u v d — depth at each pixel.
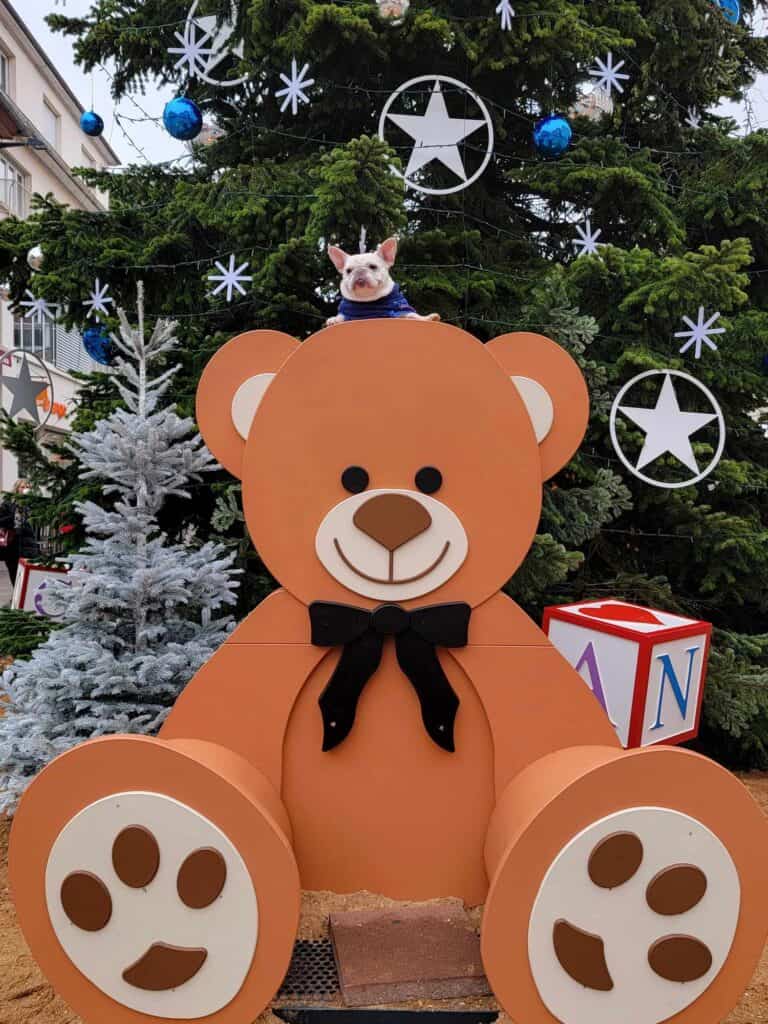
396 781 2.47
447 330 2.44
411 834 2.48
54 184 18.38
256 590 4.86
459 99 5.27
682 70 5.33
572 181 5.02
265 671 2.42
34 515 5.08
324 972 2.29
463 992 2.19
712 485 5.02
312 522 2.44
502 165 5.78
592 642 2.87
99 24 5.28
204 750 2.24
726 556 5.04
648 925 1.96
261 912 2.00
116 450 3.43
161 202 5.79
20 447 5.05
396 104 5.35
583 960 1.96
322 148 5.43
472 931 2.37
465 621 2.40
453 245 5.31
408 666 2.41
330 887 2.49
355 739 2.46
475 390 2.44
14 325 15.06
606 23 5.15
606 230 5.66
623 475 5.09
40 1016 2.43
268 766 2.42
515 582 4.40
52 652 3.40
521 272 5.48
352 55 4.89
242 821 2.00
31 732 3.30
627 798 1.97
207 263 5.28
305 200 4.80
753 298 5.83
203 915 1.99
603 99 5.73
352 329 2.44
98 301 4.87
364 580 2.41
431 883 2.48
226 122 5.94
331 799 2.46
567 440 2.49
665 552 5.26
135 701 3.38
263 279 4.74
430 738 2.45
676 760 1.97
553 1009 1.97
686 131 5.78
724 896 1.97
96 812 1.98
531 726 2.42
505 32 4.73
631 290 4.83
